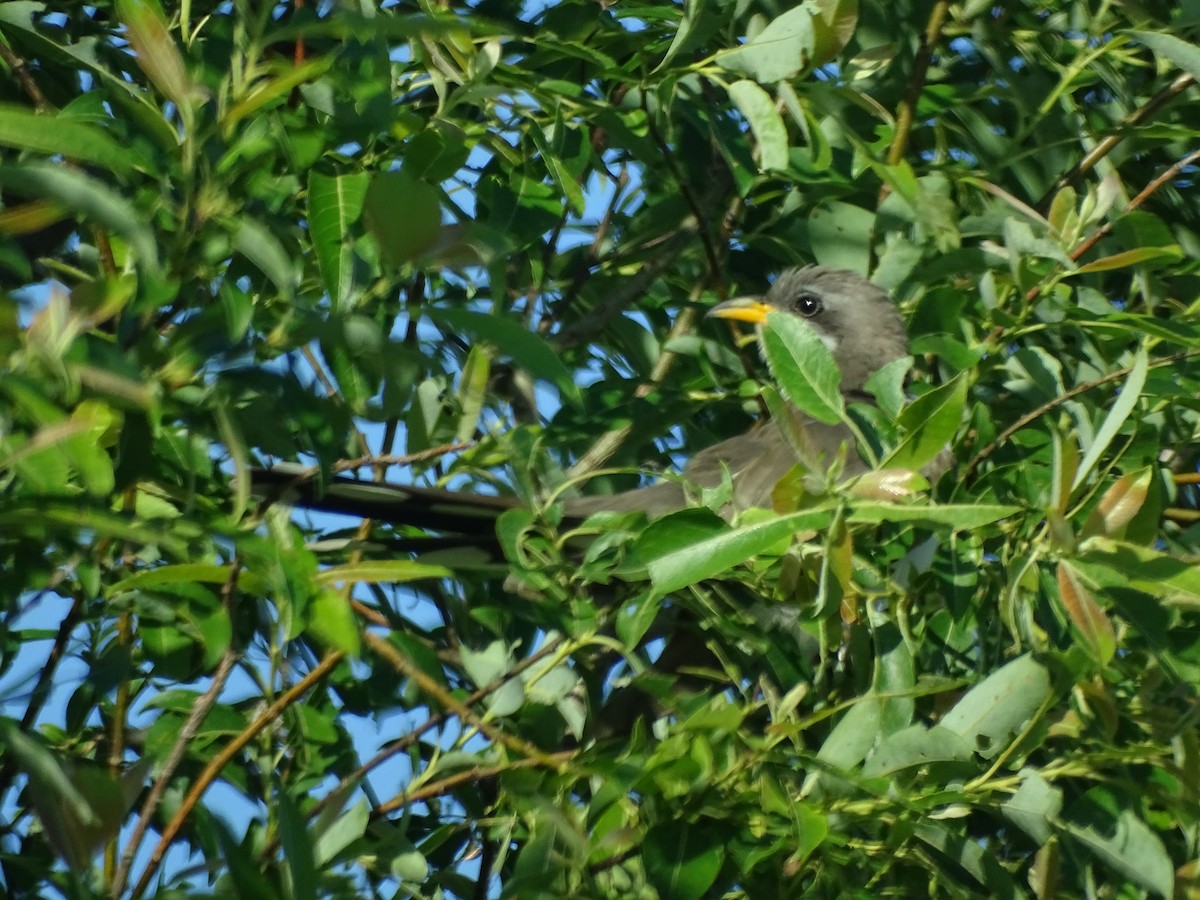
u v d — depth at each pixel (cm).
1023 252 819
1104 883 747
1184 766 669
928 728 729
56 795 507
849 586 621
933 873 696
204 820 651
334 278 563
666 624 875
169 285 520
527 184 791
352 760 754
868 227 966
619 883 693
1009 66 1026
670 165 916
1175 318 909
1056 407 871
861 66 930
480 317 522
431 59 703
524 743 666
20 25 708
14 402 473
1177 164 998
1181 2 857
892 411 701
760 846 660
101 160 478
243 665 764
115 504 581
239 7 544
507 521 707
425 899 706
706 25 801
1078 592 633
